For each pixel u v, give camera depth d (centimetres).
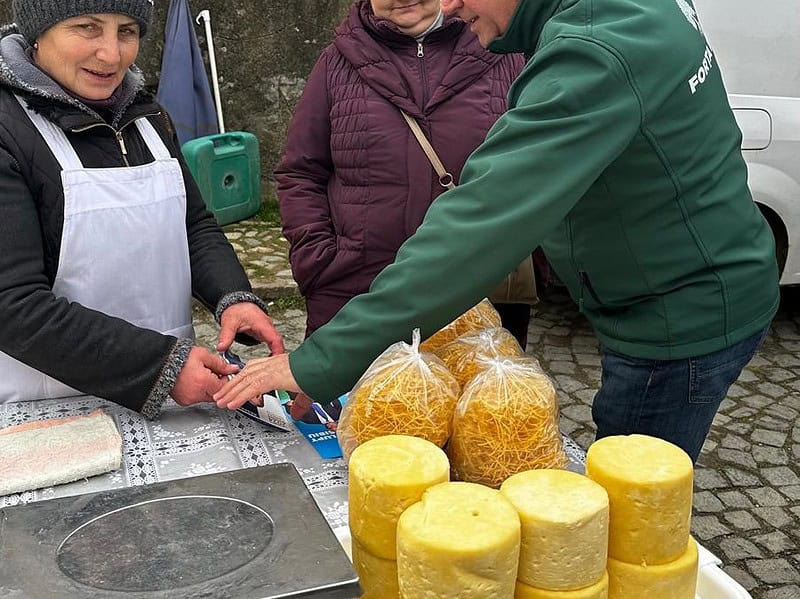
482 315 141
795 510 303
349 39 223
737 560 275
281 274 508
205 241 186
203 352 150
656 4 125
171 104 556
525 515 85
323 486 128
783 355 428
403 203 221
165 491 103
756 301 150
